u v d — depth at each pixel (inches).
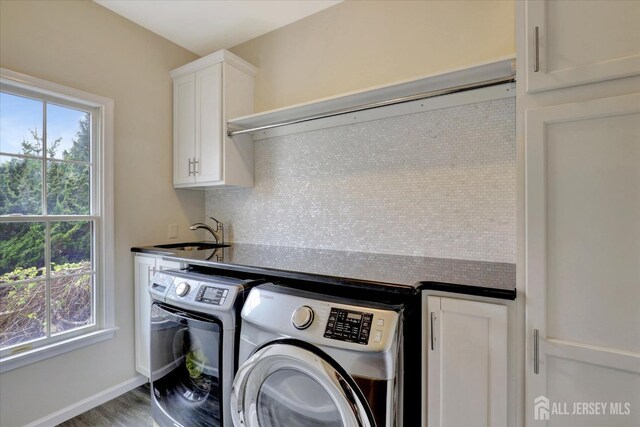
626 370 36.2
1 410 65.2
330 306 45.9
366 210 78.4
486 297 43.3
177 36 96.7
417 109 70.9
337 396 42.3
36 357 69.2
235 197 102.3
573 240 38.8
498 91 62.1
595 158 37.6
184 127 96.3
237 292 55.5
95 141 82.3
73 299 77.6
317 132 86.2
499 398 42.4
